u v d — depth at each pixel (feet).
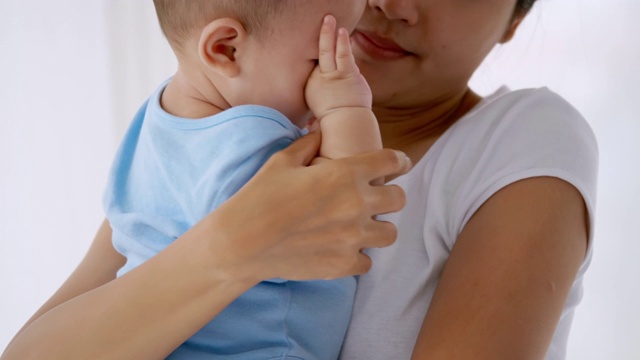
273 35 3.14
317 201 2.90
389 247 3.69
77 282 4.16
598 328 6.93
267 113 3.18
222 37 3.14
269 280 3.27
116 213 3.54
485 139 3.73
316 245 2.93
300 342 3.36
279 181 2.94
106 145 7.64
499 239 3.28
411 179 3.85
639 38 6.65
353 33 3.99
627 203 6.81
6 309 7.63
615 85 6.73
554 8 6.74
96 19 7.55
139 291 3.08
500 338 3.07
